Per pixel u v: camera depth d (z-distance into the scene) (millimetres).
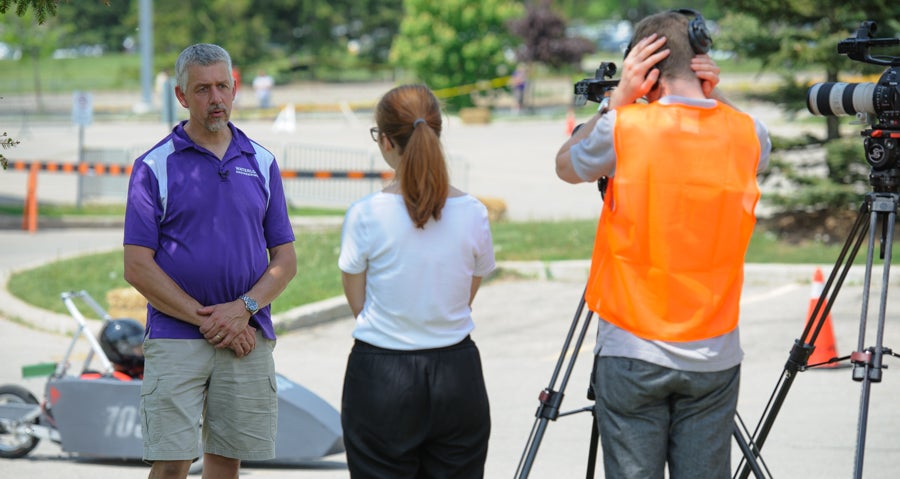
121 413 9117
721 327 5105
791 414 10406
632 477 5184
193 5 84375
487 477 8781
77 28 97188
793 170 19984
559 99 66750
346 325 15438
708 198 5039
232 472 6668
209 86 6340
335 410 9375
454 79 61688
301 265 18469
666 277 5043
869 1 18578
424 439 5582
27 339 14836
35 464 9391
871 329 13594
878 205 5836
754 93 20750
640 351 5086
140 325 9758
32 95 71875
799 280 16781
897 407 10594
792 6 18859
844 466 8781
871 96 5840
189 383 6309
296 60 88562
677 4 94000
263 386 6527
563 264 17719
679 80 5188
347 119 56781
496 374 12523
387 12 90438
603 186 5473
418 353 5520
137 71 79812
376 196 5594
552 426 10391
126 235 6328
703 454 5195
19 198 30609
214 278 6367
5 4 6691
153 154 6387
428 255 5508
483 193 30719
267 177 6695
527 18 63250
